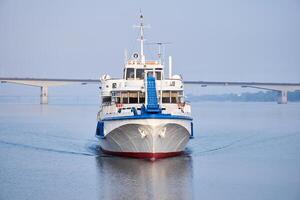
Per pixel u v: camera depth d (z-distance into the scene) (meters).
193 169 96.81
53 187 82.56
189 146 131.88
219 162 105.06
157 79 112.56
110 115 106.25
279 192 79.44
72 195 77.69
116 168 96.81
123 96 109.56
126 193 78.75
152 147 100.62
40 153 118.31
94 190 80.56
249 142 141.88
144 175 90.94
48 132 173.50
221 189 81.19
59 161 106.25
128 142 103.44
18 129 186.75
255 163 104.00
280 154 117.19
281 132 174.00
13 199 75.62
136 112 99.94
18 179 88.75
